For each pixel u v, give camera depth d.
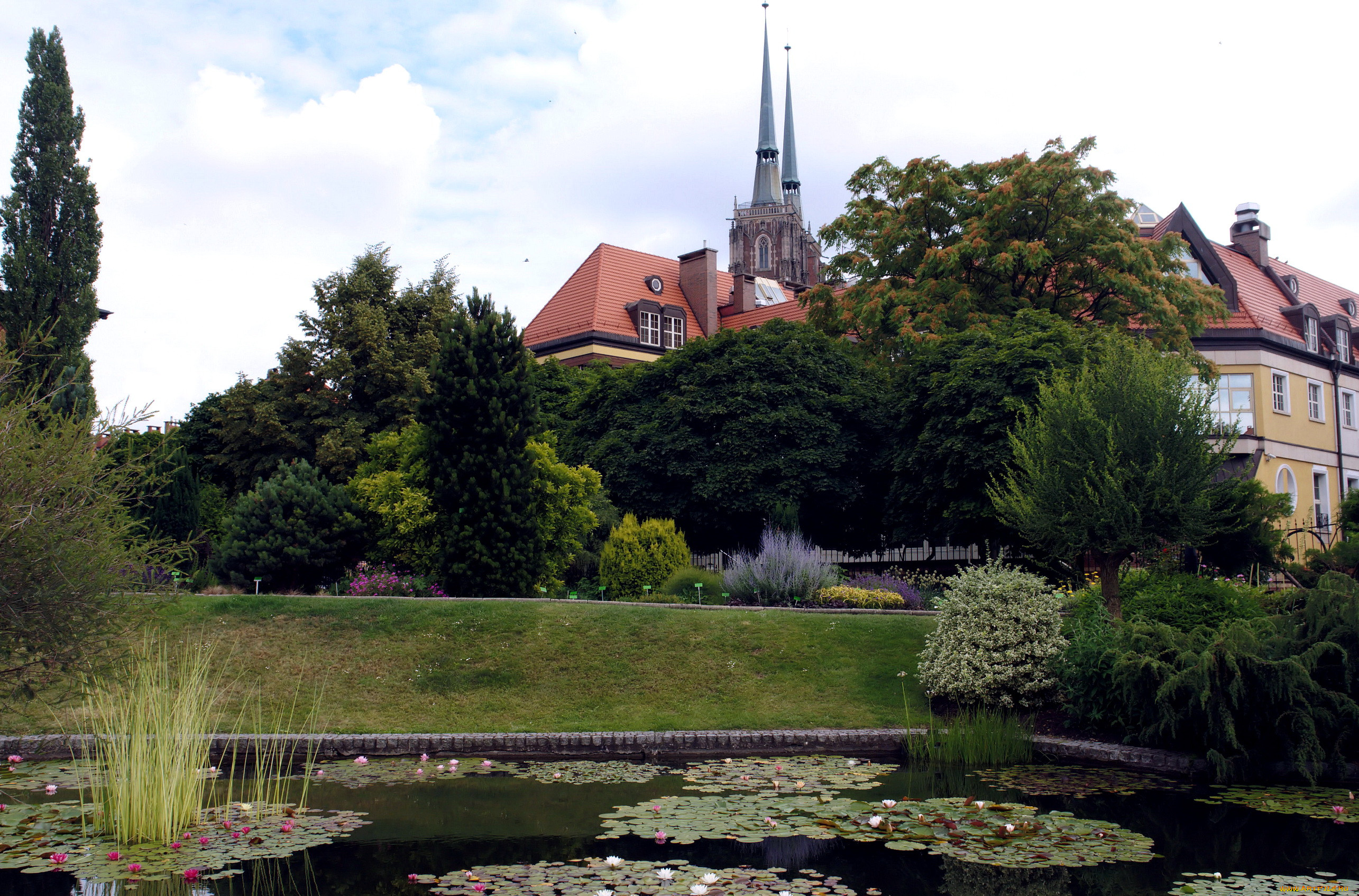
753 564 19.38
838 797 8.97
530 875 6.55
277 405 29.22
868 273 30.66
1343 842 7.57
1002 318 26.00
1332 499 36.56
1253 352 33.84
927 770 10.39
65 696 8.04
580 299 45.16
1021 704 12.35
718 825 7.84
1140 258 26.45
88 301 23.97
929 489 23.33
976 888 6.37
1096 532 13.71
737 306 49.75
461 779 9.95
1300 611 10.94
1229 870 6.81
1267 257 41.38
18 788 9.38
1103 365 15.40
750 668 14.02
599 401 29.62
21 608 6.99
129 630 7.95
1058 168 26.25
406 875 6.58
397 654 14.36
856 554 28.91
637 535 20.67
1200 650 10.71
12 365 7.78
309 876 6.57
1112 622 12.47
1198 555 19.45
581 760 11.23
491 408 19.30
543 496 20.27
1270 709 10.03
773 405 26.05
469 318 21.14
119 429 7.83
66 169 24.41
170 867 6.75
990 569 13.19
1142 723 10.76
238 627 14.87
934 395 23.30
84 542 7.21
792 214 114.12
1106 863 6.91
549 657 14.30
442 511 19.69
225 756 11.18
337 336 29.48
